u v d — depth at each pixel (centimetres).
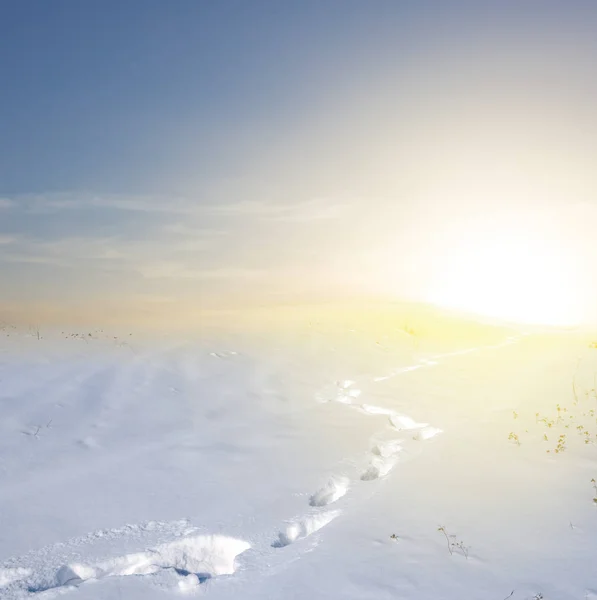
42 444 791
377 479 671
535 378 1172
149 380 1163
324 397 1086
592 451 724
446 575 452
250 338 1678
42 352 1364
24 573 478
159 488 647
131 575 470
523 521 538
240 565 484
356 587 440
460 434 820
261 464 723
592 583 431
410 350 1584
